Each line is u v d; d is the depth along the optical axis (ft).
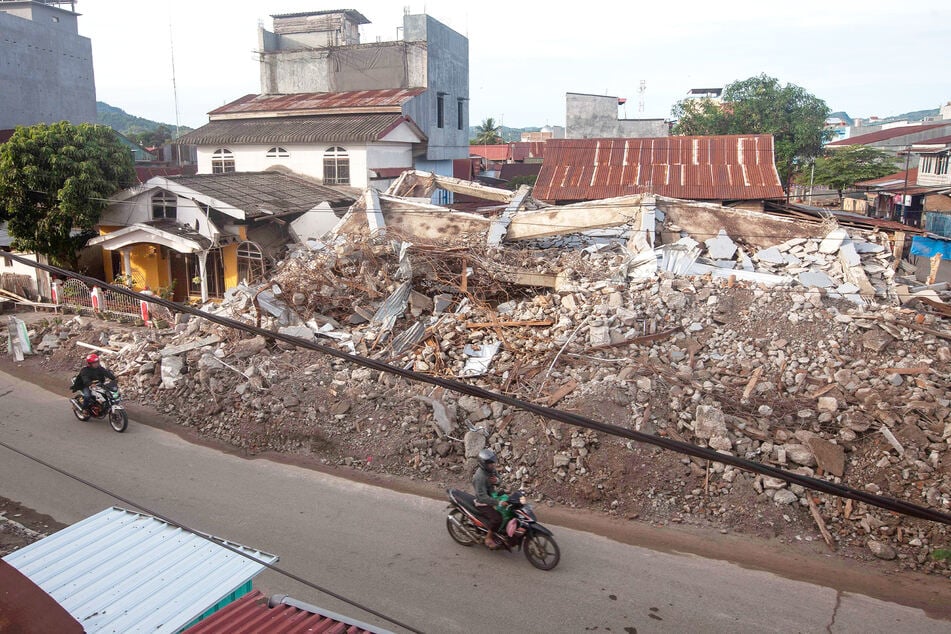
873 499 12.85
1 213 73.20
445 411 39.91
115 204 76.33
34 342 61.57
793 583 28.76
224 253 77.30
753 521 32.81
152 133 248.52
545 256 61.16
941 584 28.60
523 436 38.17
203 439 43.21
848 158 141.69
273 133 98.84
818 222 63.57
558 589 28.12
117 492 36.17
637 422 37.17
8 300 74.08
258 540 31.71
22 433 44.01
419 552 30.94
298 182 93.76
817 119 151.12
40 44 135.03
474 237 62.39
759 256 55.98
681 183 90.43
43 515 33.58
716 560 30.45
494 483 31.04
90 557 21.18
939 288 57.98
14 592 13.42
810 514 32.99
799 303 46.62
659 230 60.85
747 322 46.03
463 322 49.21
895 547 30.71
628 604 27.17
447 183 78.59
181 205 74.02
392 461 38.99
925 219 97.81
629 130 153.38
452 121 122.21
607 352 43.70
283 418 42.34
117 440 43.04
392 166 101.09
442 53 115.55
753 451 35.88
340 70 114.42
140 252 79.15
